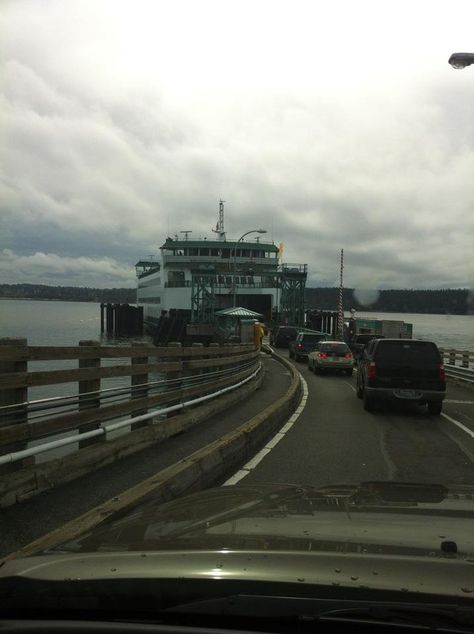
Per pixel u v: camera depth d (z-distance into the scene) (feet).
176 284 224.12
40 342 167.94
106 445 23.50
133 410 27.27
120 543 8.57
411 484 13.58
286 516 9.90
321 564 7.15
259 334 126.72
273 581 6.61
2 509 17.04
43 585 6.95
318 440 34.12
